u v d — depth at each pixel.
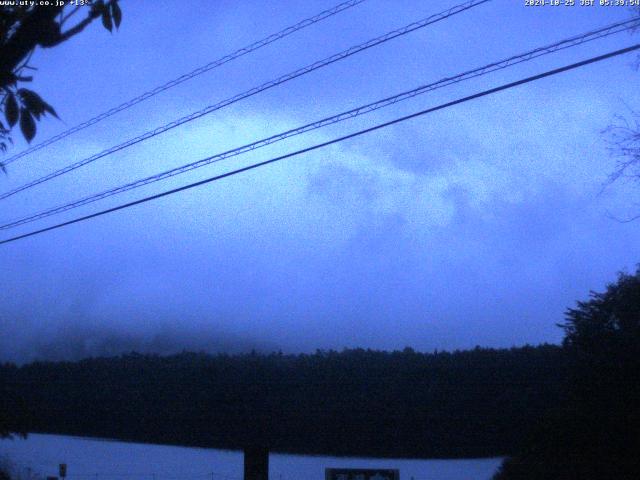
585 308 19.89
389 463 21.33
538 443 18.53
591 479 16.81
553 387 20.11
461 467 20.17
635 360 18.03
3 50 3.50
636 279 19.75
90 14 3.96
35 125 3.64
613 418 17.39
